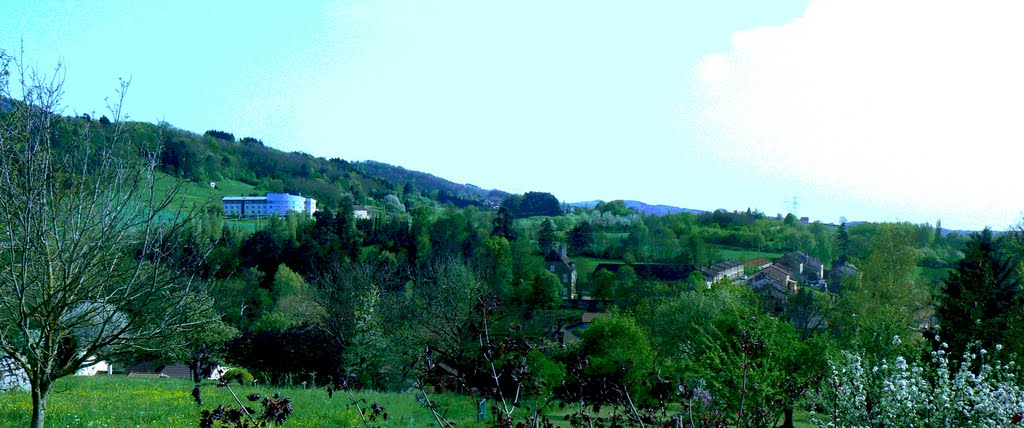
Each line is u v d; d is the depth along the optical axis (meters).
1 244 10.89
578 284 114.31
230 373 6.39
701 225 185.50
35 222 10.46
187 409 17.47
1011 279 34.09
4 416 14.65
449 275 47.25
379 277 46.84
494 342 6.73
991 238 35.75
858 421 10.20
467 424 17.84
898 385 9.98
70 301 10.84
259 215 166.50
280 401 6.26
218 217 105.94
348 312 36.81
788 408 12.90
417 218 129.88
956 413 9.95
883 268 51.16
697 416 8.15
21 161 10.49
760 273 102.50
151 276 11.38
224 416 6.21
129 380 26.25
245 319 59.72
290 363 35.50
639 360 30.62
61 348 11.86
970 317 29.31
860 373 10.54
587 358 7.25
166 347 12.58
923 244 110.19
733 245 163.38
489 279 64.75
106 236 11.05
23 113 11.02
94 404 17.70
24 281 10.17
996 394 9.33
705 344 19.86
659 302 65.00
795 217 185.62
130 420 15.75
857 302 50.16
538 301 85.56
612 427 7.06
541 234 147.50
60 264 10.92
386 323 38.38
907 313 47.78
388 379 34.84
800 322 57.41
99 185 11.48
